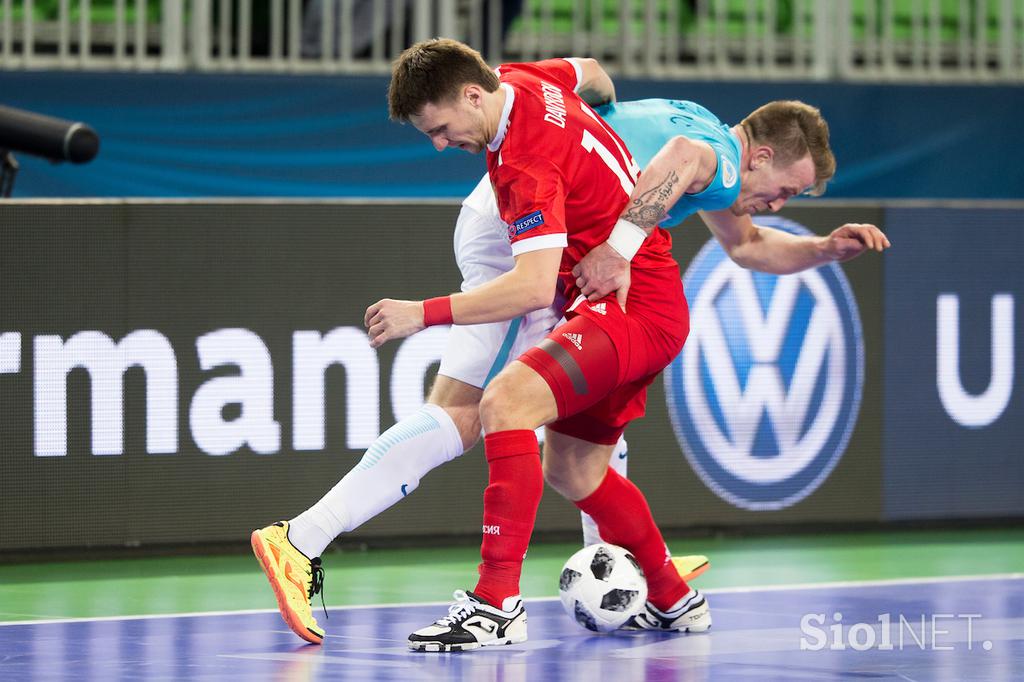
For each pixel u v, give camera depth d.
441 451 14.68
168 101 27.59
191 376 19.38
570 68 14.84
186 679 12.38
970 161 31.22
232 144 27.83
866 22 31.69
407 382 20.06
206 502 19.47
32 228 18.77
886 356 21.78
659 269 14.22
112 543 19.20
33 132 19.31
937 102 30.97
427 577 18.48
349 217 19.81
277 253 19.59
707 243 20.88
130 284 19.12
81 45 28.38
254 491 19.61
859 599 16.66
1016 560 19.91
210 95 27.72
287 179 28.00
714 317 20.98
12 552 18.88
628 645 13.98
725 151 14.15
